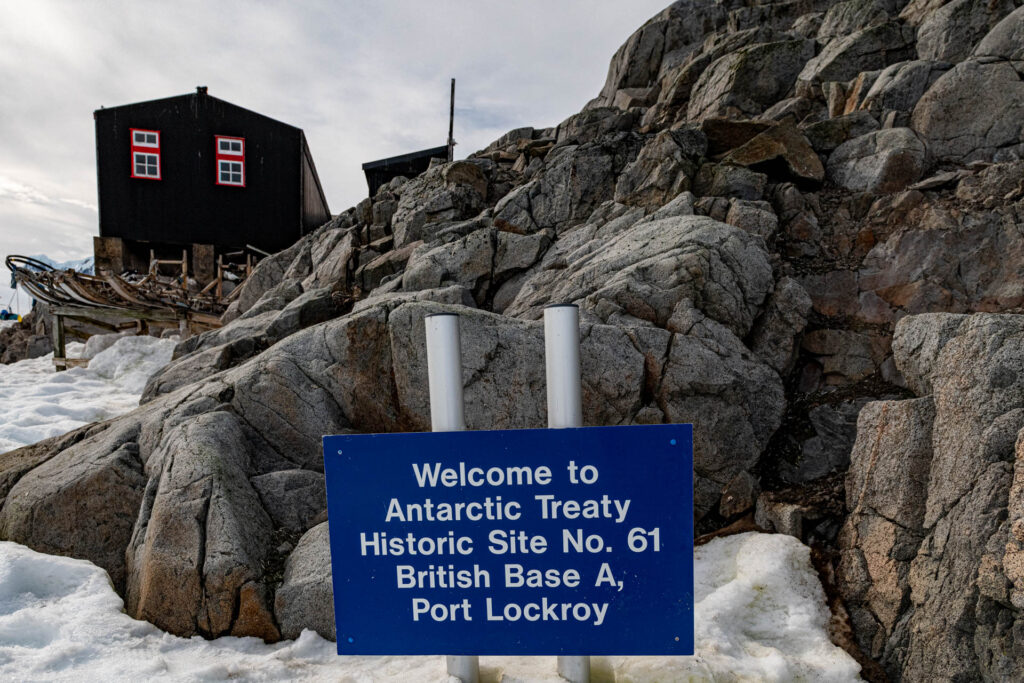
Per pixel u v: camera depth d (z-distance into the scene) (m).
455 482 2.00
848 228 6.25
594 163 8.88
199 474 3.64
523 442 1.96
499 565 2.02
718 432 4.39
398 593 2.07
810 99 9.38
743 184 7.11
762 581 3.35
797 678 2.68
